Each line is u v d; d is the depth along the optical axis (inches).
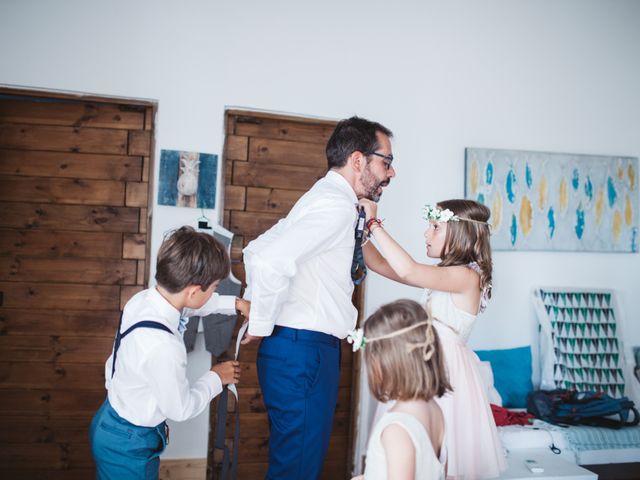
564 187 139.1
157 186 116.4
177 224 117.5
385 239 76.0
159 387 62.1
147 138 117.7
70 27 113.0
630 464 116.3
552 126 139.6
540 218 137.7
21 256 113.7
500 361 132.3
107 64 114.7
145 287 117.1
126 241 117.0
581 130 141.6
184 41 117.9
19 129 113.7
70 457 114.7
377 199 80.6
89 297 115.6
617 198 142.0
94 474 115.4
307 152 126.4
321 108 125.2
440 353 52.8
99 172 116.3
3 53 110.4
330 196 71.6
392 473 48.6
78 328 115.2
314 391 71.7
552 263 139.6
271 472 73.2
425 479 50.1
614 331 138.5
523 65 137.6
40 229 114.4
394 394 51.9
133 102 116.1
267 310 68.2
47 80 112.3
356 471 124.9
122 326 66.9
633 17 144.6
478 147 134.6
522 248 136.8
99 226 116.3
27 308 113.7
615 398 130.4
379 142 76.5
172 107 117.4
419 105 131.0
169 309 65.8
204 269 64.3
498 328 136.5
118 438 64.1
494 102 135.9
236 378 73.7
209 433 117.7
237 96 120.6
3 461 112.8
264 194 124.1
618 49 143.7
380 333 52.2
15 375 113.2
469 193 133.2
